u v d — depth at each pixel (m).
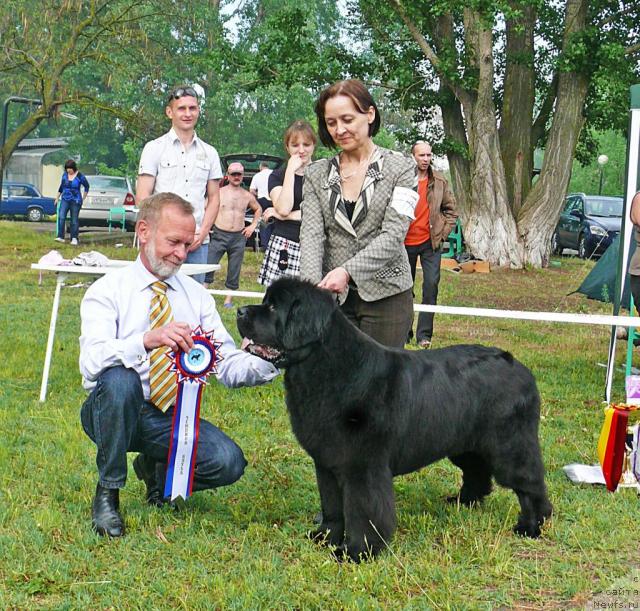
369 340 3.88
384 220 4.44
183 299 4.39
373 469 3.80
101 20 26.95
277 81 21.88
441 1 18.28
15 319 10.47
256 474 5.14
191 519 4.29
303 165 6.84
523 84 21.17
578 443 5.98
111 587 3.53
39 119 26.39
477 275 19.14
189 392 4.14
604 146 49.06
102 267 6.57
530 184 21.84
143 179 6.95
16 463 5.12
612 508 4.69
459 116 22.17
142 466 4.59
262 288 14.62
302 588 3.56
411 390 3.91
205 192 7.19
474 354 4.26
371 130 4.50
